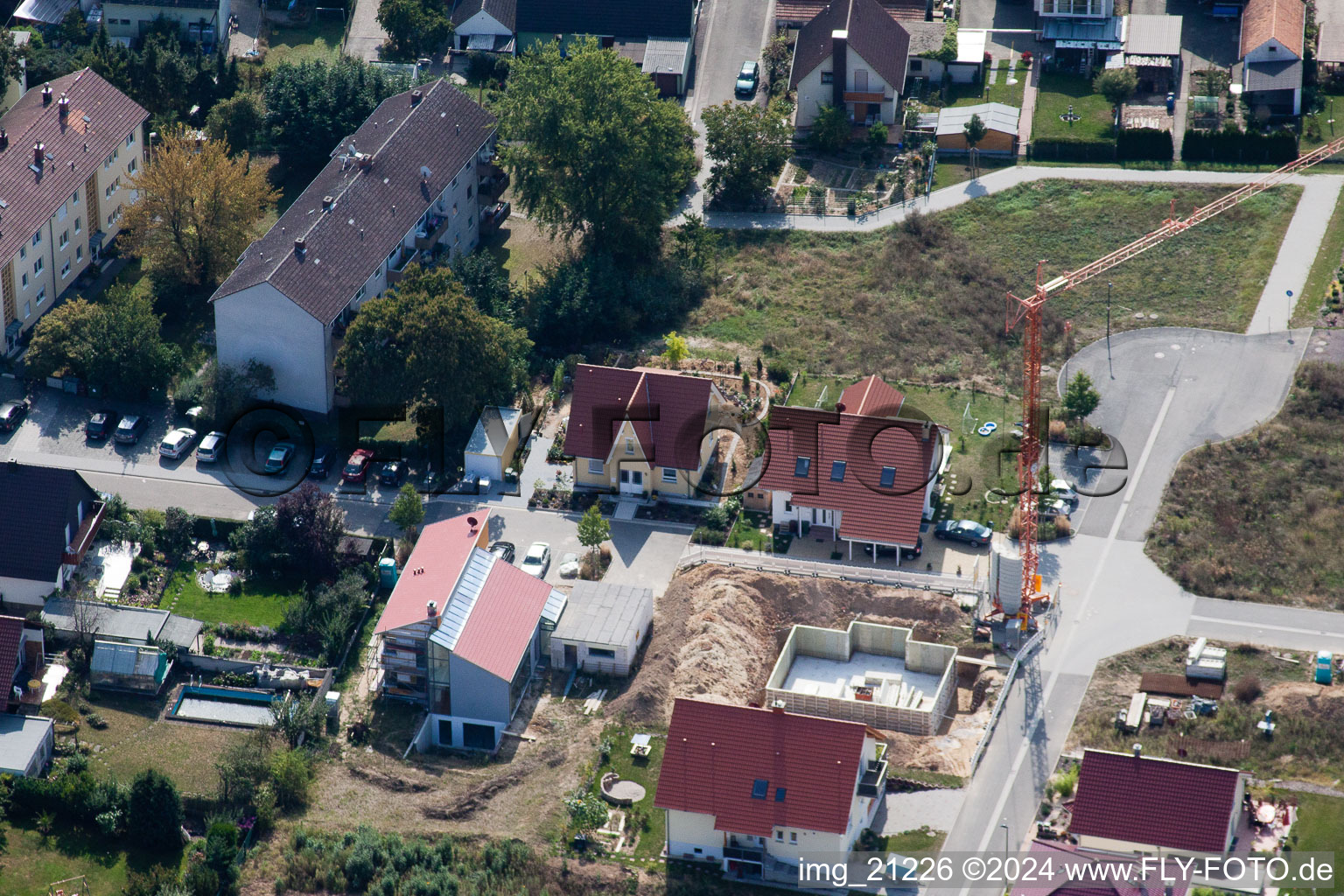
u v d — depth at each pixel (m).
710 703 107.75
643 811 110.38
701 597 126.00
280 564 129.12
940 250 164.00
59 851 107.06
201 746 115.25
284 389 143.75
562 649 121.62
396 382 137.25
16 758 110.75
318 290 140.75
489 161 166.25
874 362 150.50
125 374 142.62
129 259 159.75
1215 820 102.94
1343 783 108.56
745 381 147.00
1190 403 142.88
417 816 110.50
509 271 163.38
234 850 105.44
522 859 106.44
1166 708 115.38
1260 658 119.12
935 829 108.38
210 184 151.38
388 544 129.62
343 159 154.50
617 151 155.88
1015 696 117.69
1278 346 148.00
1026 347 126.75
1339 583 125.12
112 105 161.38
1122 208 166.88
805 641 124.75
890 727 117.12
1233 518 131.25
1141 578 126.56
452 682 117.12
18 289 146.38
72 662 120.50
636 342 154.25
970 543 130.75
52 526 124.75
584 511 135.75
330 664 121.94
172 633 122.06
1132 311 154.38
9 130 154.75
